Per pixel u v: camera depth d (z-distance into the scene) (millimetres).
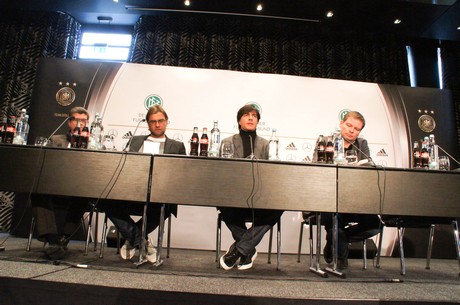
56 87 3816
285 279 1882
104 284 1498
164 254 2924
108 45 5047
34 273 1629
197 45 4688
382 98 3998
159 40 4691
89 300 1448
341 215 2387
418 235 3684
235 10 4426
